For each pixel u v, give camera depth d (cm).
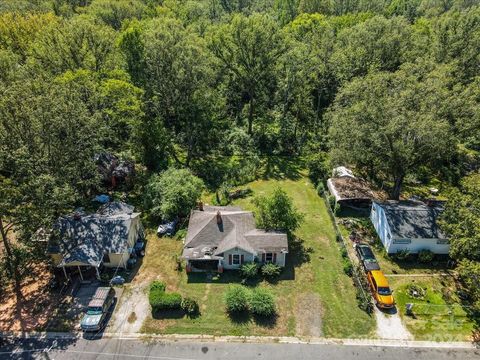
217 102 5653
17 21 6456
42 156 3234
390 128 3422
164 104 5525
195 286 3039
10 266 3067
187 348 2506
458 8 9362
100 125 3922
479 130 3981
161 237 3650
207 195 4484
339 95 4931
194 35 5678
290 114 6438
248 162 5219
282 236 3253
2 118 3014
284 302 2883
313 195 4478
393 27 6166
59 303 2888
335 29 7900
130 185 4566
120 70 4841
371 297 2925
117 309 2820
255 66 5772
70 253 3041
